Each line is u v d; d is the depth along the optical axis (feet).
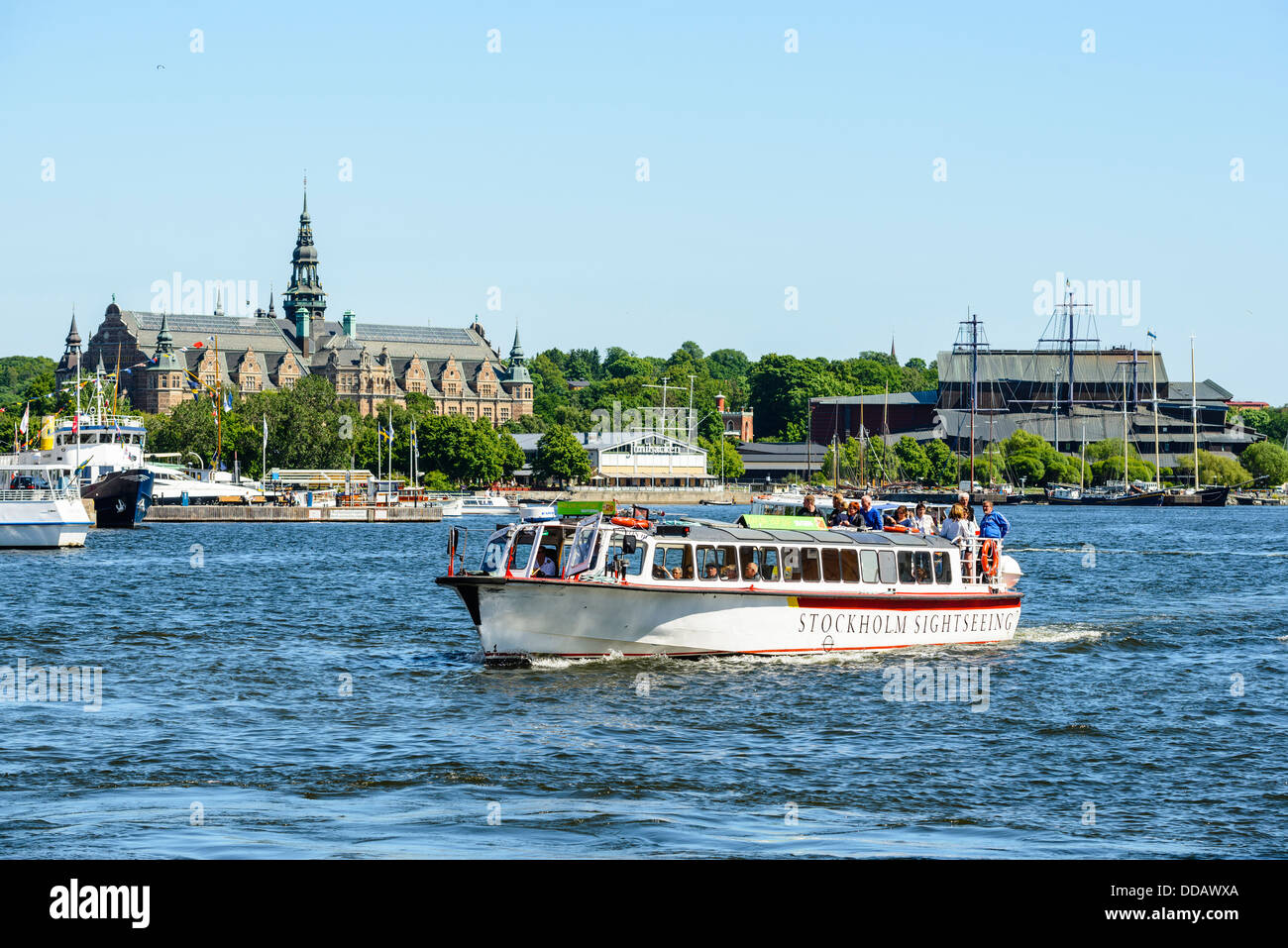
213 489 615.16
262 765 101.30
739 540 139.54
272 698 127.03
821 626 144.15
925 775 99.25
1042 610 208.54
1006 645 160.45
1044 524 592.60
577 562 134.92
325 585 249.55
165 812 88.99
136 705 123.75
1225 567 314.96
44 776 97.81
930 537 157.79
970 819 88.79
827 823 87.56
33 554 345.10
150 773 98.89
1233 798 93.97
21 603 214.48
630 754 104.53
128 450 497.46
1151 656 155.94
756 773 99.35
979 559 160.25
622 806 90.74
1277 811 90.99
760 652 141.28
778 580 141.18
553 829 85.81
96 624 185.98
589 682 130.21
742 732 111.65
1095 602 223.10
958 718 117.91
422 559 334.85
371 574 280.92
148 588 242.78
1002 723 116.37
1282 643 167.94
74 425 492.54
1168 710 122.93
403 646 163.84
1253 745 109.81
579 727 113.19
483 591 133.28
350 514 609.01
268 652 158.40
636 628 136.56
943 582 153.69
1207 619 192.85
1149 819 89.20
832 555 144.56
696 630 138.10
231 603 215.51
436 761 102.42
